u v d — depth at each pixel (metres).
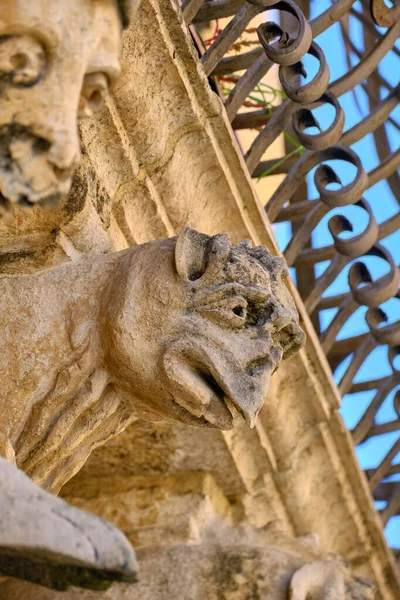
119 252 1.93
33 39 1.33
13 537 1.25
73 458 1.94
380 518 3.11
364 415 3.05
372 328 2.94
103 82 1.38
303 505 2.86
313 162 2.67
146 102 2.12
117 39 1.39
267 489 2.78
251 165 2.55
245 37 3.51
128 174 2.16
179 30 2.12
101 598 2.33
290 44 2.40
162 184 2.23
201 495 2.65
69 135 1.33
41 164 1.34
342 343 3.29
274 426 2.70
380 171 2.74
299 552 2.67
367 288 2.81
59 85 1.33
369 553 3.08
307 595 2.48
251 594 2.41
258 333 1.78
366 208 2.73
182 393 1.77
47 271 1.93
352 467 2.93
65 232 1.96
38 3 1.32
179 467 2.66
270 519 2.81
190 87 2.20
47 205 1.36
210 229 2.44
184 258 1.80
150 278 1.81
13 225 1.94
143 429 2.56
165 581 2.43
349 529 3.04
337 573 2.54
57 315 1.87
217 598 2.41
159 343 1.79
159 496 2.64
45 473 1.90
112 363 1.83
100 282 1.88
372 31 3.79
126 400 1.89
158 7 2.09
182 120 2.22
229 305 1.77
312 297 2.84
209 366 1.75
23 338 1.87
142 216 2.24
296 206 2.87
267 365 1.77
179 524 2.60
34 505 1.27
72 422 1.85
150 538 2.58
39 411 1.85
